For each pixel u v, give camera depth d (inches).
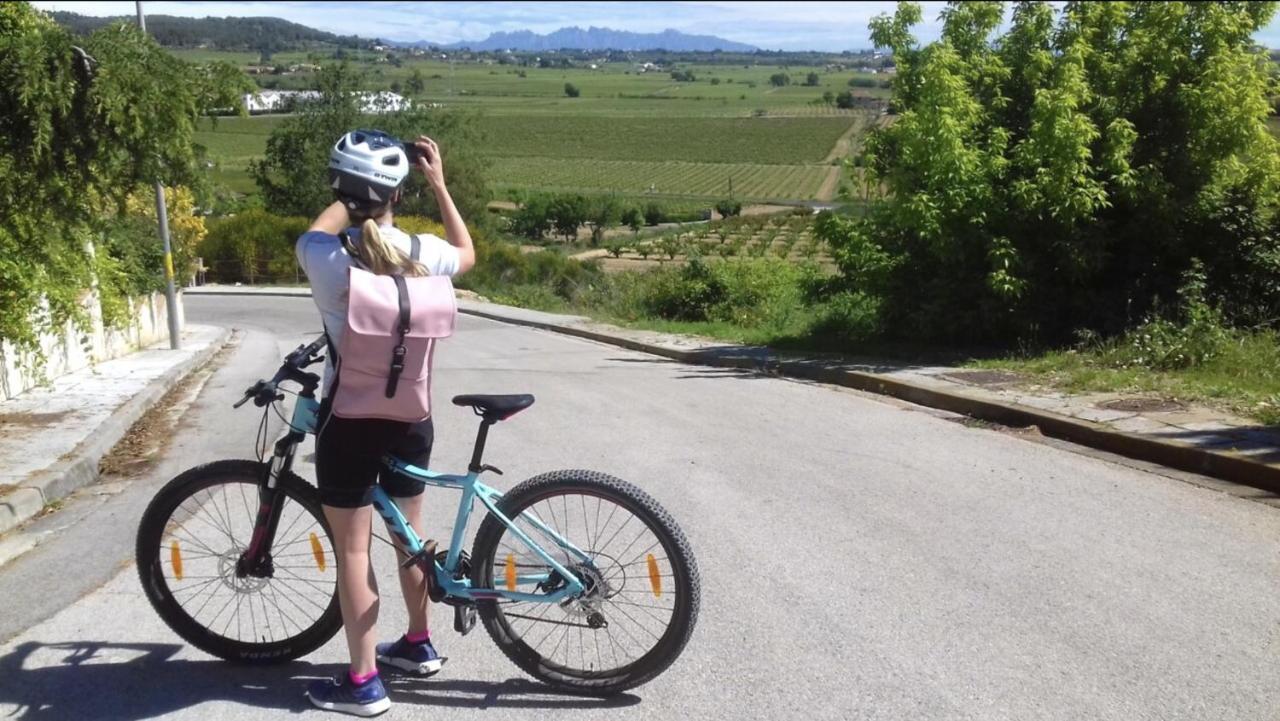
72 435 329.4
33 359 428.1
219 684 155.3
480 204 2581.2
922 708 146.3
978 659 161.0
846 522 231.8
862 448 310.3
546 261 1734.7
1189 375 378.6
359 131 141.7
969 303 495.5
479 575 152.6
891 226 523.2
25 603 188.9
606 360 605.0
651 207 4534.9
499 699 150.7
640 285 1069.8
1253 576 194.5
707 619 177.3
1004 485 262.7
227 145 5349.4
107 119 315.3
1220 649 163.5
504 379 496.7
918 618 176.9
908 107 519.2
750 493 258.1
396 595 189.0
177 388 491.5
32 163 319.6
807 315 737.0
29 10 330.6
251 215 1782.7
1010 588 190.1
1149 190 443.5
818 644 167.2
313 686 149.1
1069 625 173.2
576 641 159.6
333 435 139.6
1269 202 451.5
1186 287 436.8
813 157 7076.8
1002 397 364.2
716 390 440.5
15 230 345.7
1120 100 466.9
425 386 138.3
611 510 160.7
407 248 141.6
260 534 157.0
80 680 156.1
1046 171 448.1
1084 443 310.5
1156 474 272.2
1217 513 235.3
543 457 304.8
